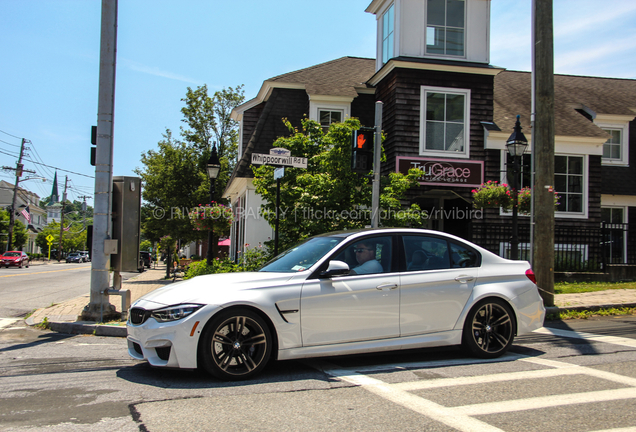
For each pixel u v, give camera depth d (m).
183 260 28.09
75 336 7.58
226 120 30.41
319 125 11.93
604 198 18.59
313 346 4.86
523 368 5.10
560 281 14.28
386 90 15.81
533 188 10.00
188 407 3.83
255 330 4.69
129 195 8.80
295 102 16.48
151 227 29.70
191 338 4.49
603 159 18.86
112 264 8.66
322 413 3.69
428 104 15.14
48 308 10.52
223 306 4.57
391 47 16.08
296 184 11.34
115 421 3.52
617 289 12.16
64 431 3.32
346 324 4.98
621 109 18.92
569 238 16.00
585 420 3.55
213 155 14.88
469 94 15.31
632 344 6.43
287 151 9.14
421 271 5.42
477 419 3.56
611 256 15.59
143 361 5.57
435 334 5.34
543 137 9.86
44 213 100.50
